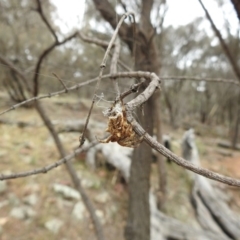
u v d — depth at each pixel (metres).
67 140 5.11
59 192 3.56
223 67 9.65
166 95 7.19
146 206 2.30
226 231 3.53
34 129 5.50
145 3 1.93
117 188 3.92
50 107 7.02
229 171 5.62
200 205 3.85
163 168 3.74
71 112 7.05
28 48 5.46
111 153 4.34
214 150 7.17
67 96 9.14
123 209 3.58
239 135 9.02
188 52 8.56
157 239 2.86
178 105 9.27
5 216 3.05
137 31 1.80
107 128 0.46
